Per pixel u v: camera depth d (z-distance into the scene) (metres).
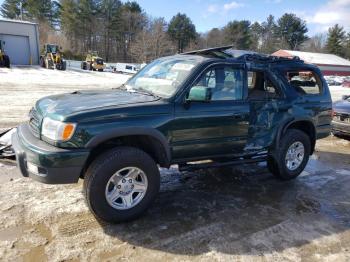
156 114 3.76
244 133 4.53
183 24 79.50
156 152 3.93
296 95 5.22
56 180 3.36
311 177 5.72
